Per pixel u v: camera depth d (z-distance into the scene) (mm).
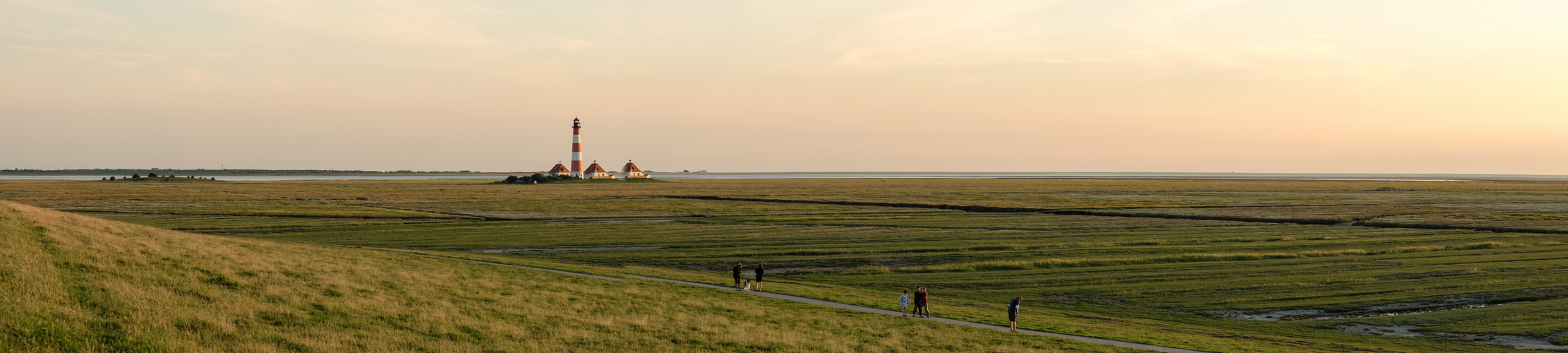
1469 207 134750
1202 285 51031
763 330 30016
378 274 35688
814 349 27062
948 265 60219
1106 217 111375
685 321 31188
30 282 22672
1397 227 93875
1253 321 40875
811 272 58469
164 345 19641
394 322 25453
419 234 83312
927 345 28750
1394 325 38781
